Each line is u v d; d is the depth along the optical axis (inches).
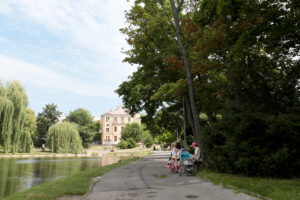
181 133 1278.3
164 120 1222.9
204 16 408.2
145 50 738.8
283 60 485.4
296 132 316.5
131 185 346.0
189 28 554.9
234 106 391.2
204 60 516.7
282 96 408.5
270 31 400.8
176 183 358.6
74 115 3538.4
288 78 432.1
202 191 292.4
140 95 916.6
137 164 743.7
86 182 361.4
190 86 531.8
